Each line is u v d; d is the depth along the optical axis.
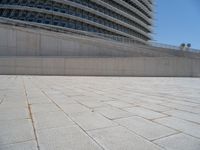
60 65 20.55
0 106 4.84
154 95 7.46
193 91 9.01
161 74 23.22
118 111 4.54
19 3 41.12
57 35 22.45
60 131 3.08
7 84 10.34
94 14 49.97
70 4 44.16
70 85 10.82
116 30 55.31
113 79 17.23
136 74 22.48
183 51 33.34
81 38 24.12
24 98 6.10
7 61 18.88
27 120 3.64
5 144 2.54
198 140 2.77
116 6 57.50
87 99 6.19
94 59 21.53
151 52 28.59
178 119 3.90
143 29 72.94
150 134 3.00
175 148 2.49
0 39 19.89
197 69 25.44
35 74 19.73
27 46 20.95
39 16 41.31
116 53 24.86
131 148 2.47
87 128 3.25
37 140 2.69
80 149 2.42
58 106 4.98
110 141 2.70
